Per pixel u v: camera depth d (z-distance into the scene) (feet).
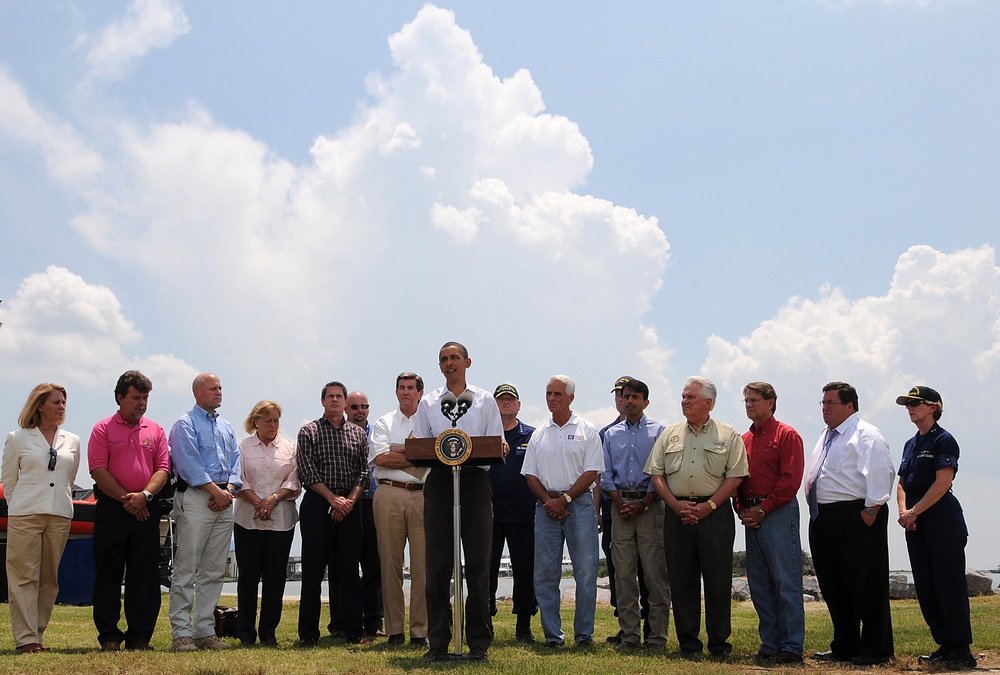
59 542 27.43
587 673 22.35
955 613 26.55
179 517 28.22
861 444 27.20
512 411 32.99
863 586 26.81
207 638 28.04
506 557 39.55
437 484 24.04
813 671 25.08
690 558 28.14
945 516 27.20
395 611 29.45
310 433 30.14
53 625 35.32
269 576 29.60
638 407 30.78
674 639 32.48
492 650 27.12
